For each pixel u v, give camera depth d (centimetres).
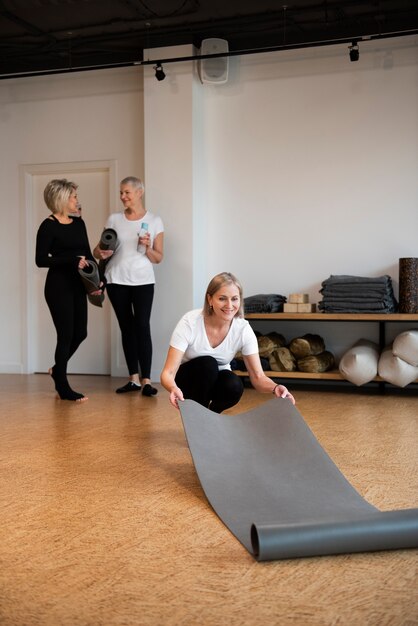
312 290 612
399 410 465
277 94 618
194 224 619
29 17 572
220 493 246
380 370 532
